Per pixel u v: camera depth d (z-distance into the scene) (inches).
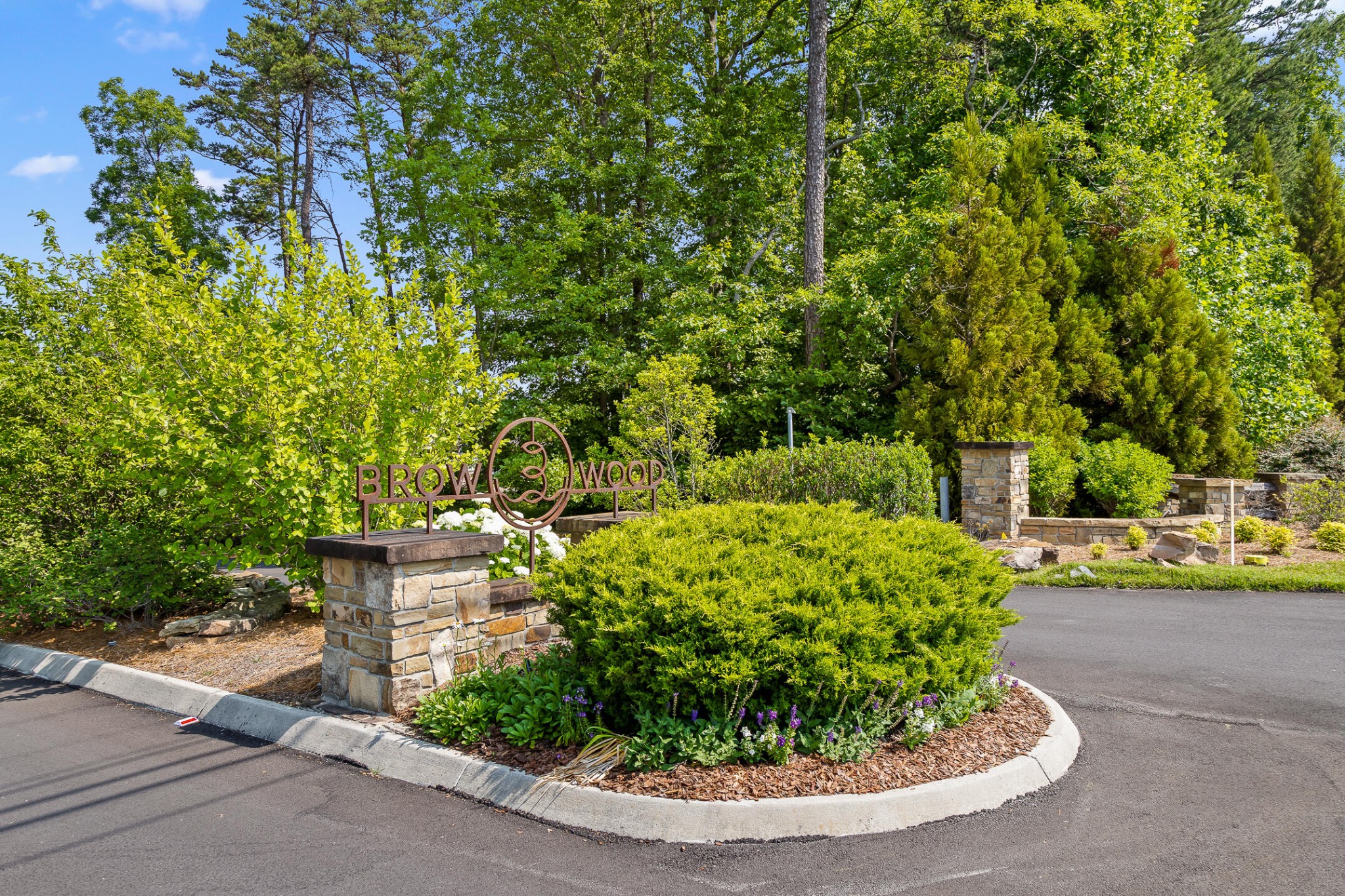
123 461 284.4
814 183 655.8
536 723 170.4
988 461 471.8
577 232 693.3
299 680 225.8
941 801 145.2
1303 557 396.5
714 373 654.5
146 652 270.2
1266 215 745.0
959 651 175.5
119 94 1234.6
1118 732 186.7
